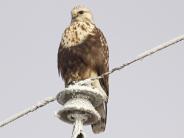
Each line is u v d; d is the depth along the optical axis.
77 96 7.30
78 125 7.08
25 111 7.30
